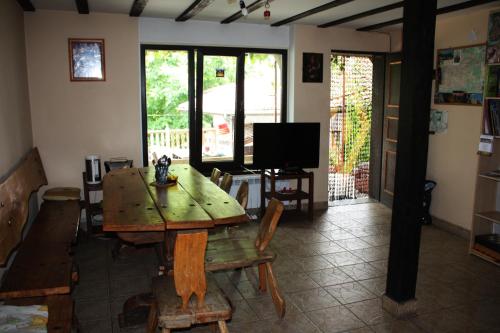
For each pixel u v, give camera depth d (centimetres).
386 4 422
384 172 607
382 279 374
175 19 501
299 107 565
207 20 513
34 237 332
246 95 564
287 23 525
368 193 655
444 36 501
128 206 305
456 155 495
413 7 277
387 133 597
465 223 487
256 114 574
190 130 543
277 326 300
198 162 551
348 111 629
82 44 479
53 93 478
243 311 321
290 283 366
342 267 400
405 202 296
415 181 293
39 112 477
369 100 635
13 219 309
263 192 531
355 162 647
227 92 550
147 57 525
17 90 404
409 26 281
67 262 285
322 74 569
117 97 499
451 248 452
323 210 587
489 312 321
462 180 488
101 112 496
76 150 495
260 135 521
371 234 491
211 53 532
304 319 309
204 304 240
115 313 317
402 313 311
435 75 516
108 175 411
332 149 631
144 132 527
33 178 409
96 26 481
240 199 357
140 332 292
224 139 561
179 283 230
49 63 472
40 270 272
